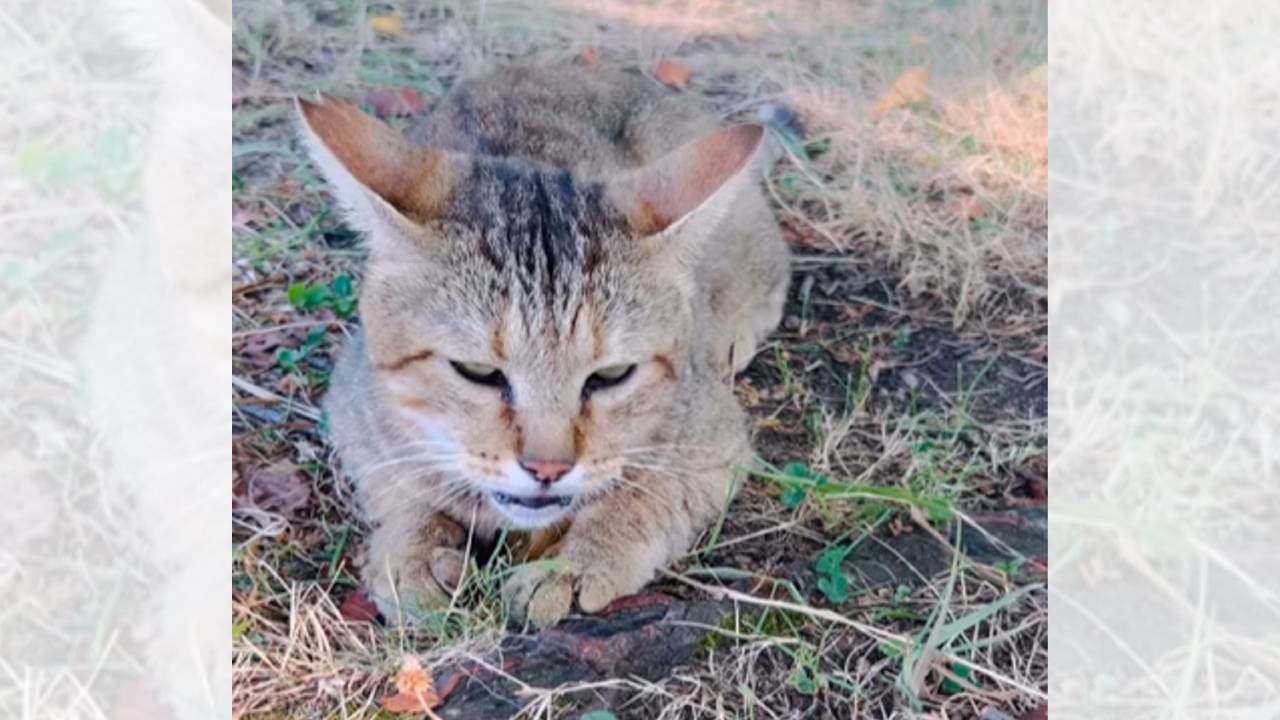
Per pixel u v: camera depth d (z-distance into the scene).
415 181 0.44
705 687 0.45
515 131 0.52
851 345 0.57
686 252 0.46
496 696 0.44
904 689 0.46
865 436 0.53
